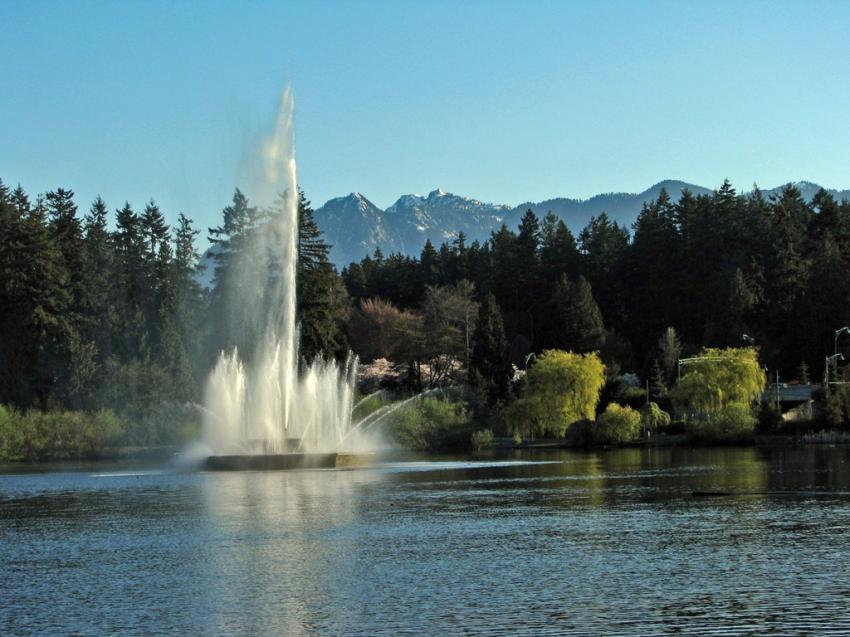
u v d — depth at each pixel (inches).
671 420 5787.4
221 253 5319.9
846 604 1170.0
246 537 1695.4
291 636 1071.0
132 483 2775.6
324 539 1662.2
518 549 1542.8
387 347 6904.5
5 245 5393.7
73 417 4434.1
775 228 7701.8
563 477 2861.7
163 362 5211.6
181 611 1176.8
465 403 5226.4
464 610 1161.4
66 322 5319.9
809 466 3216.0
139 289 5954.7
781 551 1502.2
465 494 2358.5
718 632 1066.7
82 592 1280.8
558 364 5137.8
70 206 6441.9
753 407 5428.2
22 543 1680.6
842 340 6486.2
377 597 1229.7
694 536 1649.9
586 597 1214.9
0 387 5152.6
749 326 6904.5
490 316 6003.9
